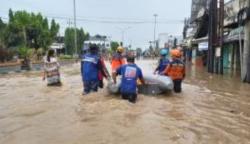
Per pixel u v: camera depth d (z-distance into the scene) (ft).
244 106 33.68
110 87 34.32
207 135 22.59
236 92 44.47
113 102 30.89
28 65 94.68
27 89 44.75
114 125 23.89
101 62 36.11
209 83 56.44
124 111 28.02
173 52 41.22
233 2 79.15
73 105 30.99
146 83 38.42
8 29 177.99
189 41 155.33
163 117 27.17
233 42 89.25
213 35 83.35
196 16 140.67
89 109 28.58
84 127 23.47
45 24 207.72
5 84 52.16
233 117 28.43
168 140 21.03
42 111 29.09
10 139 21.34
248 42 59.00
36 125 24.48
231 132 23.53
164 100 35.32
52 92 41.04
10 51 125.49
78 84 50.29
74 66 130.52
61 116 26.91
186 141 21.03
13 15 184.96
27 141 20.84
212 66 84.17
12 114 28.25
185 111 30.14
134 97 32.30
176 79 40.93
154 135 21.91
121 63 41.88
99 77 36.52
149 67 117.50
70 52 282.56
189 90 45.50
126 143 20.22
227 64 97.76
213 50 83.97
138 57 270.26
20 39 177.27
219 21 80.23
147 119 25.95
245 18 60.23
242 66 60.44
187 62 170.09
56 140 20.89
